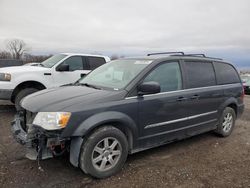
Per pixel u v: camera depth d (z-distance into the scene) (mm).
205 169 4098
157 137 4348
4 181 3512
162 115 4336
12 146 4762
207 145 5258
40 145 3406
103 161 3689
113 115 3695
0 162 4094
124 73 4418
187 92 4750
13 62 23250
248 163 4395
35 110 3551
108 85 4312
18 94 7316
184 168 4109
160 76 4438
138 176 3795
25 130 3889
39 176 3691
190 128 4898
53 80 8023
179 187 3516
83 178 3689
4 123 6289
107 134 3664
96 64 9109
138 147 4152
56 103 3562
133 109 3934
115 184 3559
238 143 5465
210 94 5230
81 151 3533
